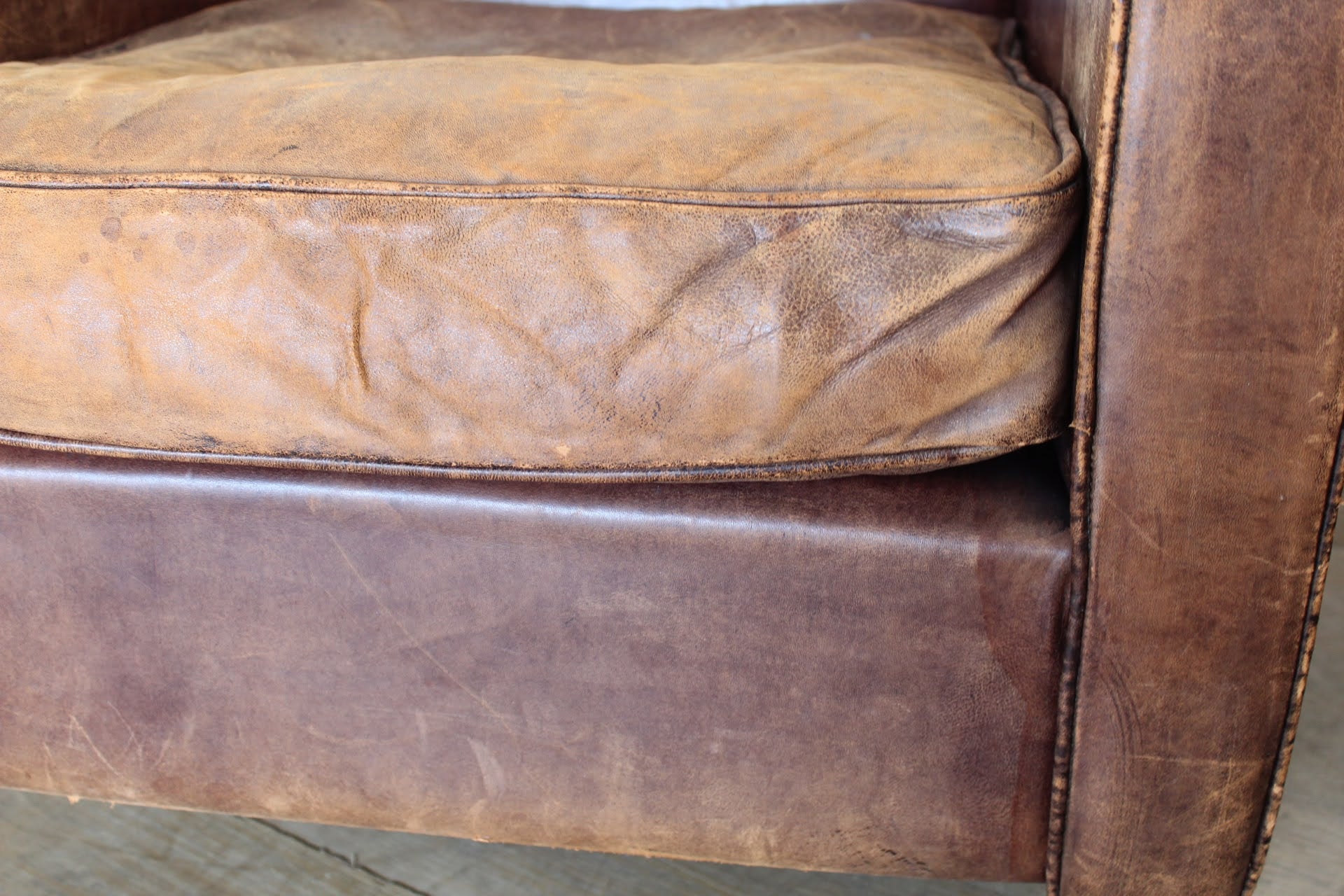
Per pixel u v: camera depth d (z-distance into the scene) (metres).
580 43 1.02
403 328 0.58
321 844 0.90
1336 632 1.15
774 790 0.68
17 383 0.61
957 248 0.54
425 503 0.63
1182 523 0.57
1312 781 0.95
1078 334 0.57
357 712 0.70
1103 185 0.52
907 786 0.66
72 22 0.97
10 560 0.68
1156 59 0.50
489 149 0.58
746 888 0.85
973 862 0.68
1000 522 0.60
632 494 0.62
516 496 0.63
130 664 0.70
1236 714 0.60
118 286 0.58
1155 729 0.61
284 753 0.71
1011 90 0.70
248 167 0.58
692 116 0.60
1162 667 0.60
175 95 0.64
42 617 0.70
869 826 0.68
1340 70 0.49
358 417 0.60
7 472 0.66
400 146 0.58
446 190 0.56
